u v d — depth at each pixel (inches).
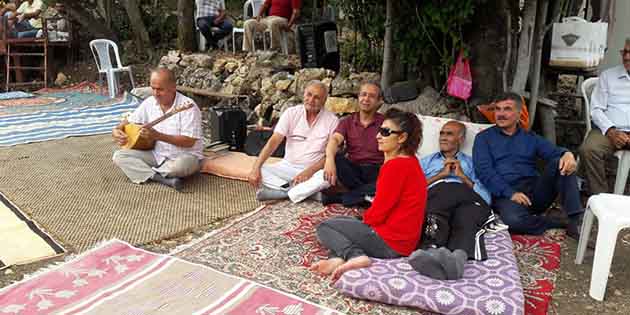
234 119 205.5
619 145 150.0
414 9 187.0
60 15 426.9
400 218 111.6
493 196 145.6
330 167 152.7
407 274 105.3
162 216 147.8
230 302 101.3
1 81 410.0
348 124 163.5
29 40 394.0
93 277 109.9
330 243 115.9
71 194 164.1
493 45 179.0
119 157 173.6
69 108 304.0
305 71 238.8
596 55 176.4
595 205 114.4
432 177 146.9
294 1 299.4
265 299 102.6
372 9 210.1
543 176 140.3
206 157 189.9
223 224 144.1
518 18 180.7
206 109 285.4
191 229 139.6
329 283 111.1
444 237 118.5
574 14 204.5
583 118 203.2
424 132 164.1
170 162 170.4
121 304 100.0
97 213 149.2
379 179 113.1
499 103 145.6
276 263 119.6
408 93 199.3
